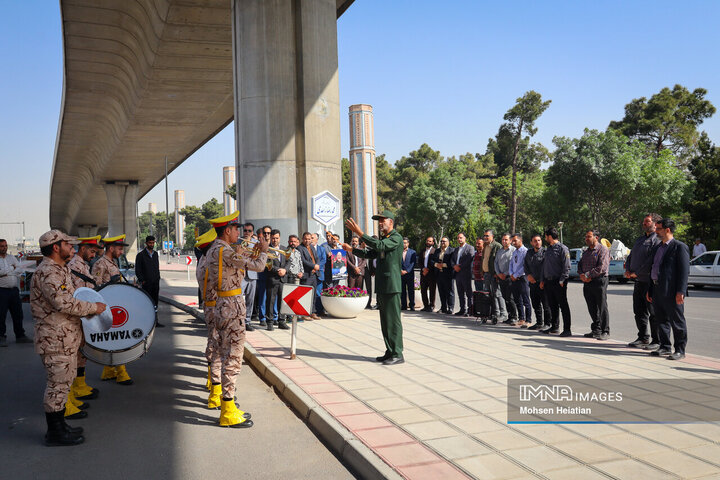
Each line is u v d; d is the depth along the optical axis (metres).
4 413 5.47
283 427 4.91
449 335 8.98
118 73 24.38
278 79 12.52
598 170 40.22
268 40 12.45
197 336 10.19
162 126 32.97
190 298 16.78
